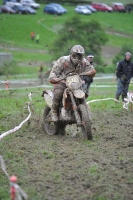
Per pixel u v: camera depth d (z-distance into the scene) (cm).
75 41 6125
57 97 1666
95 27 6269
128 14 8738
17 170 1257
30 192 1082
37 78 4544
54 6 9412
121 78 2691
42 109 2450
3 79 3559
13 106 2616
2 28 7225
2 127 1914
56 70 1664
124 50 6656
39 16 8975
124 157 1391
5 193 1075
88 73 1664
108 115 2255
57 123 1719
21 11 8619
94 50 6262
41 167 1288
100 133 1773
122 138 1686
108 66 6406
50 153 1421
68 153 1438
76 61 1627
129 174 1220
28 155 1426
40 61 6438
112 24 8325
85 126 1598
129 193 1086
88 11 9144
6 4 8462
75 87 1609
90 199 1045
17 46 7306
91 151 1466
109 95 3519
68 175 1212
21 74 4603
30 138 1697
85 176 1204
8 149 1507
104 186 1124
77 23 6203
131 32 8212
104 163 1320
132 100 2594
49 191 1095
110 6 9756
